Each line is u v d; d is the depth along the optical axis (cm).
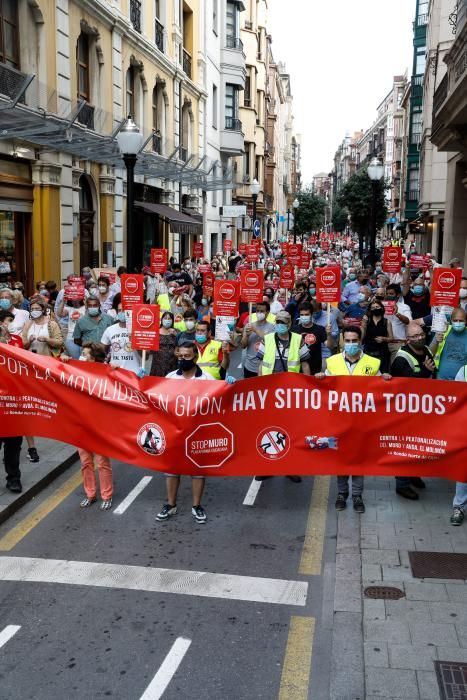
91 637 493
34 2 1627
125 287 977
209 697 431
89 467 725
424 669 443
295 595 552
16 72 1487
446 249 2602
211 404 684
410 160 5119
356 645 477
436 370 816
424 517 693
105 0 2047
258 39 5444
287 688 440
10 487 736
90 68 2048
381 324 1020
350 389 686
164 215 2567
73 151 1772
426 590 545
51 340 896
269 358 791
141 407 692
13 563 602
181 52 3084
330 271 1059
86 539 650
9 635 495
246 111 5116
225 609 531
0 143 1531
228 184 3038
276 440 692
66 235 1855
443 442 677
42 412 715
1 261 1513
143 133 2412
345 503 721
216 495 770
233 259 2900
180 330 1044
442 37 3147
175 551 627
